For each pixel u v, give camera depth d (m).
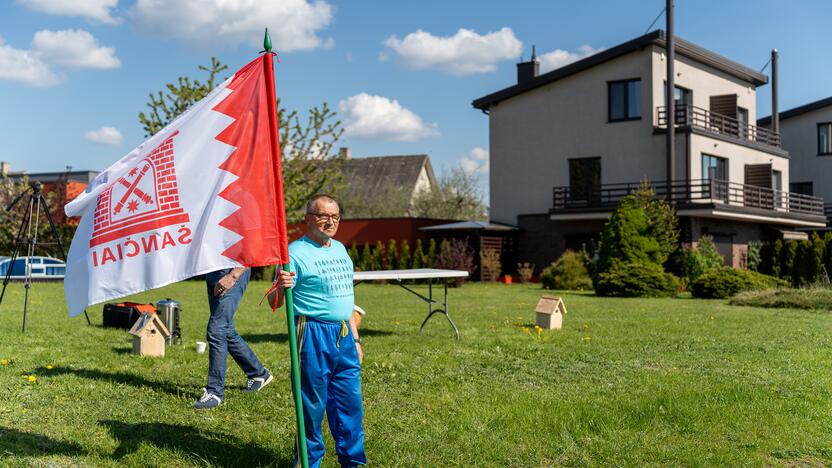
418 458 4.70
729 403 6.11
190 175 4.35
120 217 4.34
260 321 12.16
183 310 14.17
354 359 4.29
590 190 28.56
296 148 28.91
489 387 6.72
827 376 7.39
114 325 10.70
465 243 28.66
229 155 4.36
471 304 16.69
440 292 21.69
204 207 4.31
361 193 50.12
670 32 26.61
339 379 4.26
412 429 5.34
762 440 5.16
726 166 29.62
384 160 55.41
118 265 4.30
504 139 31.59
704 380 7.13
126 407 5.71
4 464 4.21
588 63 29.06
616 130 28.80
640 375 7.36
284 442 4.93
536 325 11.44
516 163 31.25
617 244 22.58
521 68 34.19
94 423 5.23
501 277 30.05
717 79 31.52
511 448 4.93
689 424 5.49
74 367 7.25
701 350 9.08
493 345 9.27
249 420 5.52
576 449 4.94
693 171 27.38
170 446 4.79
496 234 30.38
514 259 31.02
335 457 4.70
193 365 7.57
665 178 27.67
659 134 27.81
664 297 19.92
